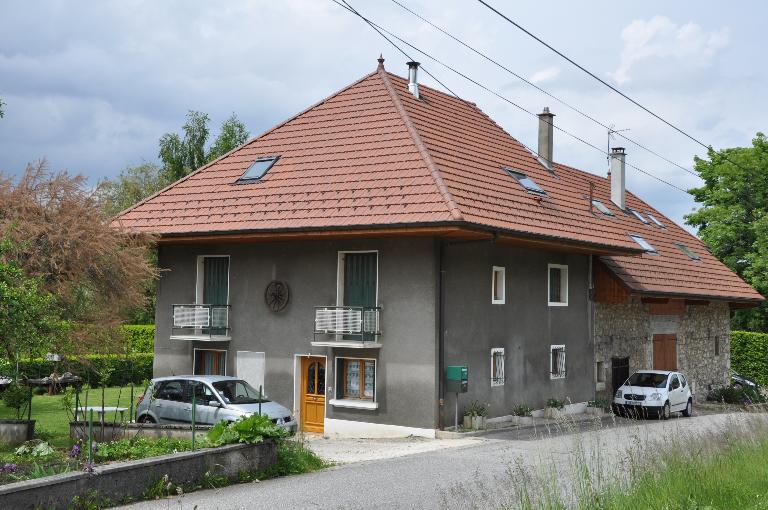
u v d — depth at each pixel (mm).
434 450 18125
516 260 24547
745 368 44750
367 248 22281
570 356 27016
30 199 19391
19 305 15578
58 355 19203
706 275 35938
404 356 21484
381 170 22922
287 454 14617
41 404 26656
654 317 32500
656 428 21516
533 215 23984
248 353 24016
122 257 20328
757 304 38750
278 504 11617
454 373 21078
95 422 17328
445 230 20219
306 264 23250
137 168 48719
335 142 25047
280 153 25766
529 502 9305
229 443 13742
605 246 25844
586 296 28047
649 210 40344
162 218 24875
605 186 37906
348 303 22734
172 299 25562
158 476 12172
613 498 9633
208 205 24656
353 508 11297
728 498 10312
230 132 48500
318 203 22594
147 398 20219
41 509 10367
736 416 18297
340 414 22312
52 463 12805
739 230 47750
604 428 22125
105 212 21031
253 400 19703
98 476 11211
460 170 23453
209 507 11367
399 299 21688
